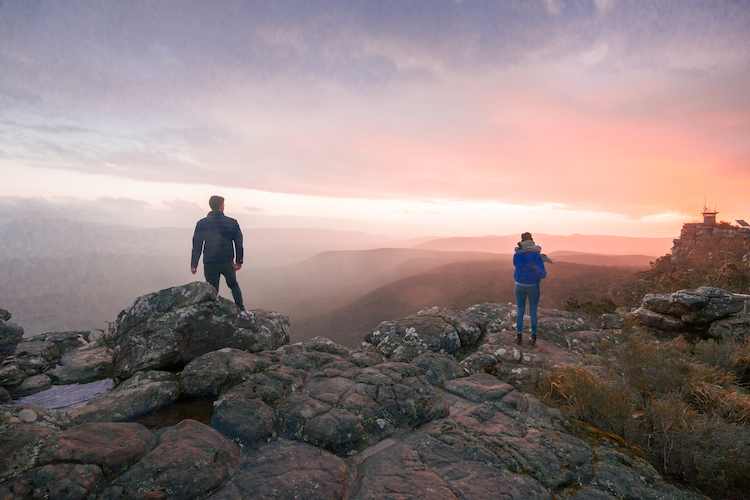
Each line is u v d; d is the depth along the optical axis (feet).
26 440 8.59
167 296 17.62
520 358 18.76
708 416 13.37
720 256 122.11
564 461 10.24
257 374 14.56
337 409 12.30
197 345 17.58
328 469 9.65
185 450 9.25
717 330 24.18
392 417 12.51
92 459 8.54
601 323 29.99
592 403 13.44
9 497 7.27
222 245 20.40
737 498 9.73
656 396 14.49
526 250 20.66
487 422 12.62
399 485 9.14
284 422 11.72
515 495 8.83
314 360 17.15
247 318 19.79
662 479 9.94
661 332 27.35
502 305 31.01
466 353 23.44
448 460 10.25
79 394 14.90
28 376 15.99
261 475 9.25
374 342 23.66
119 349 17.35
